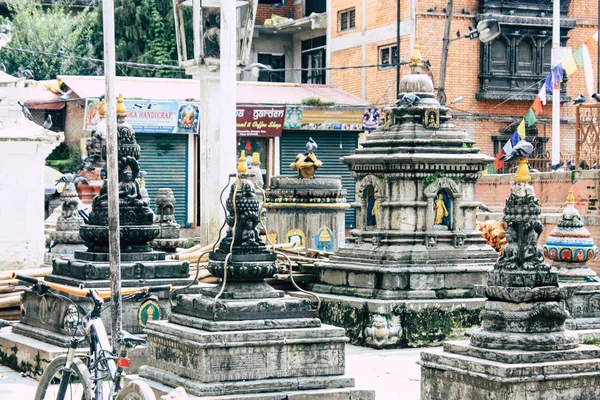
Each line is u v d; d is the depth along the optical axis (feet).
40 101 109.29
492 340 31.63
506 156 35.58
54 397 35.19
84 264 41.34
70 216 60.34
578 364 30.96
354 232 52.85
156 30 126.62
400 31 122.52
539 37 125.70
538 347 31.22
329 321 51.03
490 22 78.28
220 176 68.85
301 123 117.19
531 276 31.83
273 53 141.69
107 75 39.11
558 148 98.32
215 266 33.76
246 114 113.91
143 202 43.09
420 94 52.13
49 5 141.18
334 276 52.70
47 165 111.24
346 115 119.03
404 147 50.85
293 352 32.71
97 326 31.48
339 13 134.41
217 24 74.23
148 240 43.01
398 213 50.62
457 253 50.60
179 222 112.57
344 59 132.98
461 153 51.29
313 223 67.56
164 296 41.88
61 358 32.04
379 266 49.98
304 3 142.00
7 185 58.65
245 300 33.27
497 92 124.06
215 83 75.10
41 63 128.06
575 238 47.85
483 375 30.71
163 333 34.06
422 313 48.70
